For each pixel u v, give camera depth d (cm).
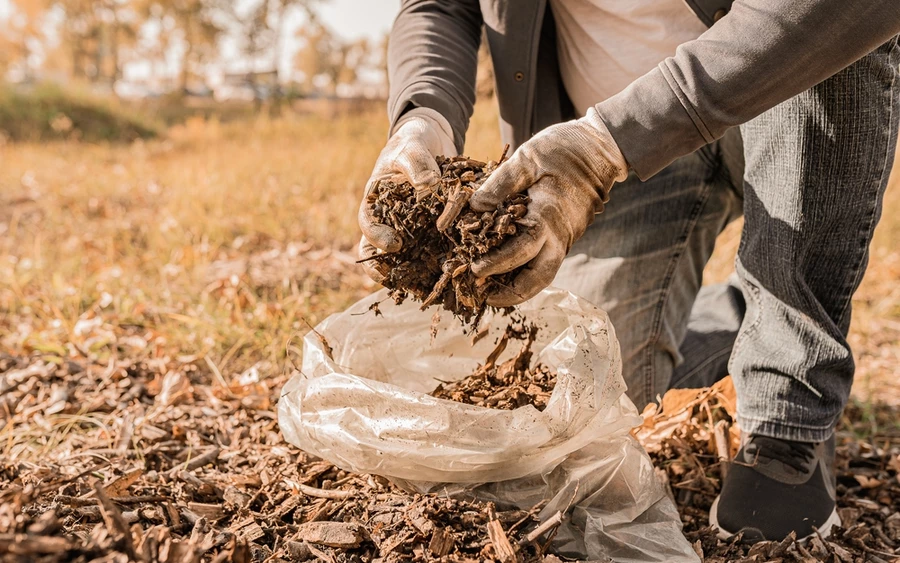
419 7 183
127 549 97
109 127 1297
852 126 141
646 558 133
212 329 265
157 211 507
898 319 337
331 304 297
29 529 95
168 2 4072
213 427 196
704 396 186
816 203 148
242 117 1794
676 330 206
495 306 135
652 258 194
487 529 125
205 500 153
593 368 136
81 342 259
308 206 491
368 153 686
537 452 129
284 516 143
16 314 302
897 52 142
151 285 327
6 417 209
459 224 127
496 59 183
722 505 158
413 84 165
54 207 511
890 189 508
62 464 171
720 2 154
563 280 201
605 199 134
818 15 115
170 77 5069
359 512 137
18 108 1220
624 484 138
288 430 148
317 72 5309
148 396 222
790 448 158
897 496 180
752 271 161
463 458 128
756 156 155
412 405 131
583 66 182
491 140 438
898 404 242
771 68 120
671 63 127
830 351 153
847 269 155
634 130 126
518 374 156
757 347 162
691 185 194
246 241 413
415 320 169
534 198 126
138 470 146
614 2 170
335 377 140
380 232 133
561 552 133
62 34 4425
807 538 152
